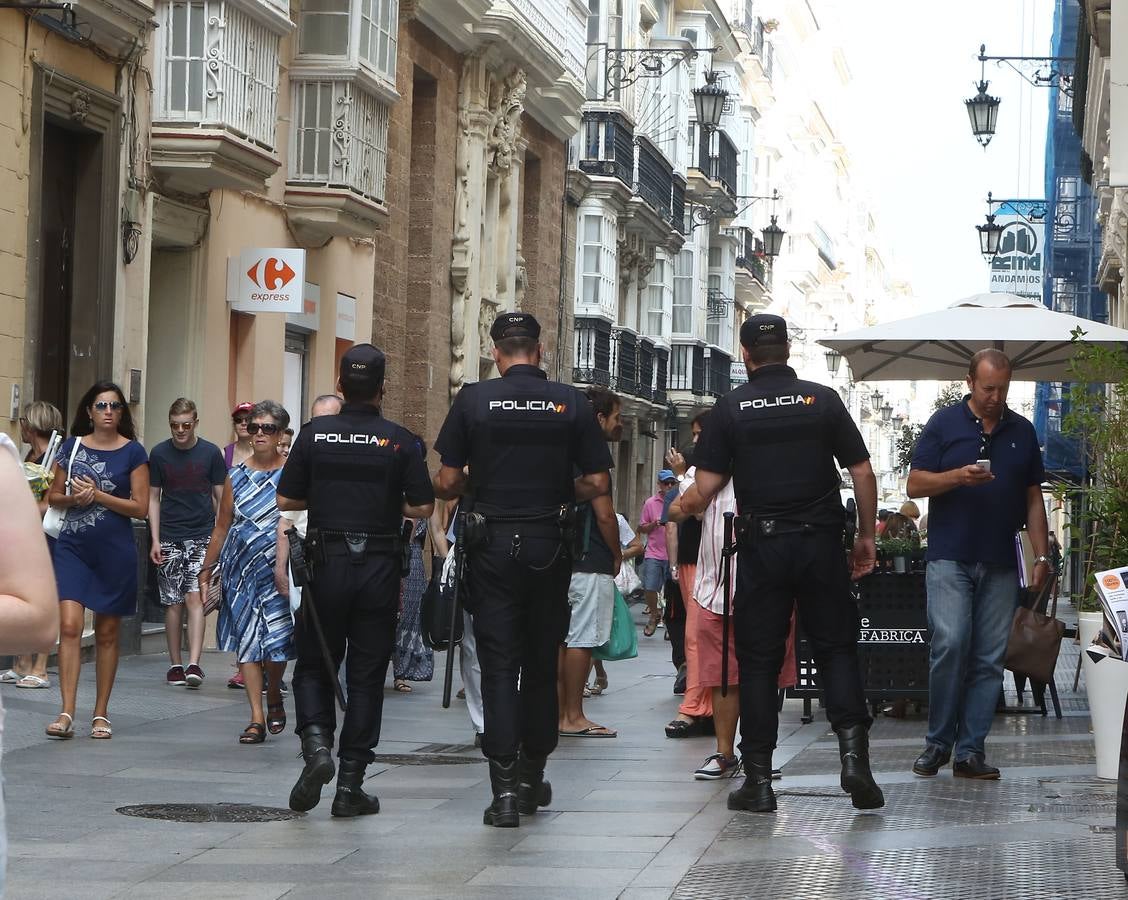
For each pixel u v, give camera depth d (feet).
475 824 31.12
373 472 32.14
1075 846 27.99
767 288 266.36
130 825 30.27
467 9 104.88
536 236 135.13
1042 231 179.73
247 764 38.93
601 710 55.62
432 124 106.22
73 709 42.19
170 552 56.85
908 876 25.53
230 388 79.30
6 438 12.54
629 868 26.53
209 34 69.41
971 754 36.76
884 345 60.54
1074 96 121.80
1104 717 36.35
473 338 113.50
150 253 71.92
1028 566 54.49
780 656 32.68
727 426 32.68
